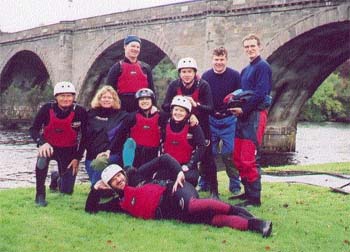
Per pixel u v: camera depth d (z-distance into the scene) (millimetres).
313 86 40312
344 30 31391
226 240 7852
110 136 10758
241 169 10148
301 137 59500
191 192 8773
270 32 33625
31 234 7797
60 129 10352
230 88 11211
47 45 57875
